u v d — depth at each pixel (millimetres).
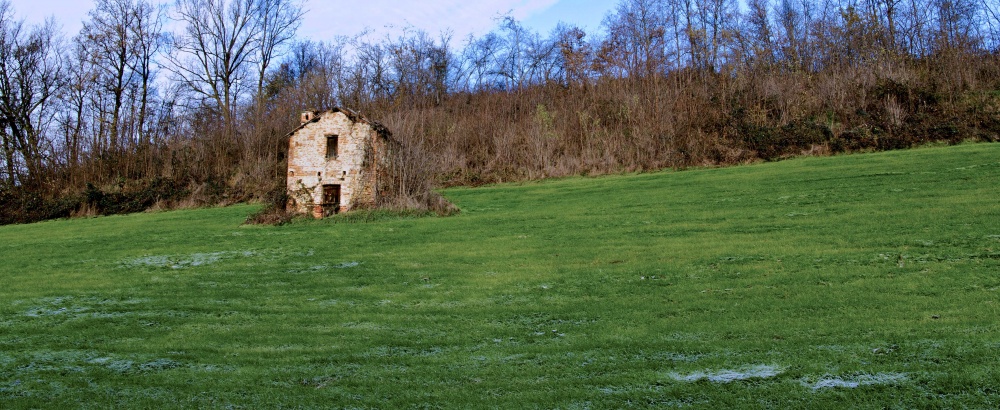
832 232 18188
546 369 8703
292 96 59281
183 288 15875
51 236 29672
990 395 6812
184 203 42250
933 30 54500
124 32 54031
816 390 7328
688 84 53938
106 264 20219
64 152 48906
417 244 21547
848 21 56156
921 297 11125
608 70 60906
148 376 9062
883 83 45719
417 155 32094
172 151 50031
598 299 12953
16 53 49469
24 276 18594
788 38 59594
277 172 46969
